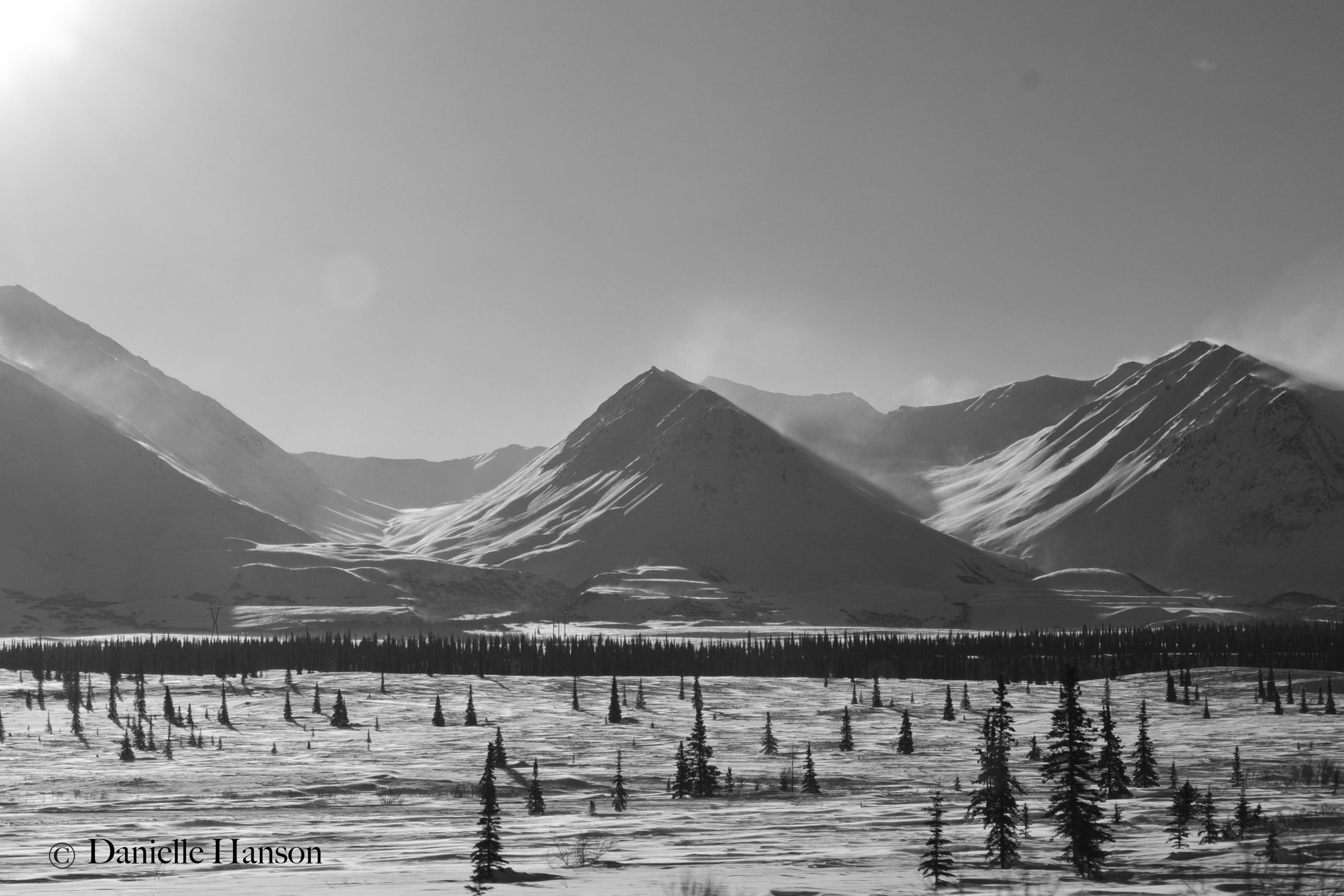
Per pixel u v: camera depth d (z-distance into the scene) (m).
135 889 44.44
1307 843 48.56
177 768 132.38
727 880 43.47
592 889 41.31
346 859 58.69
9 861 60.56
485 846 48.19
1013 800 50.09
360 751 151.88
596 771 132.88
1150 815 71.81
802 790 112.75
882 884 42.12
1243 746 156.50
